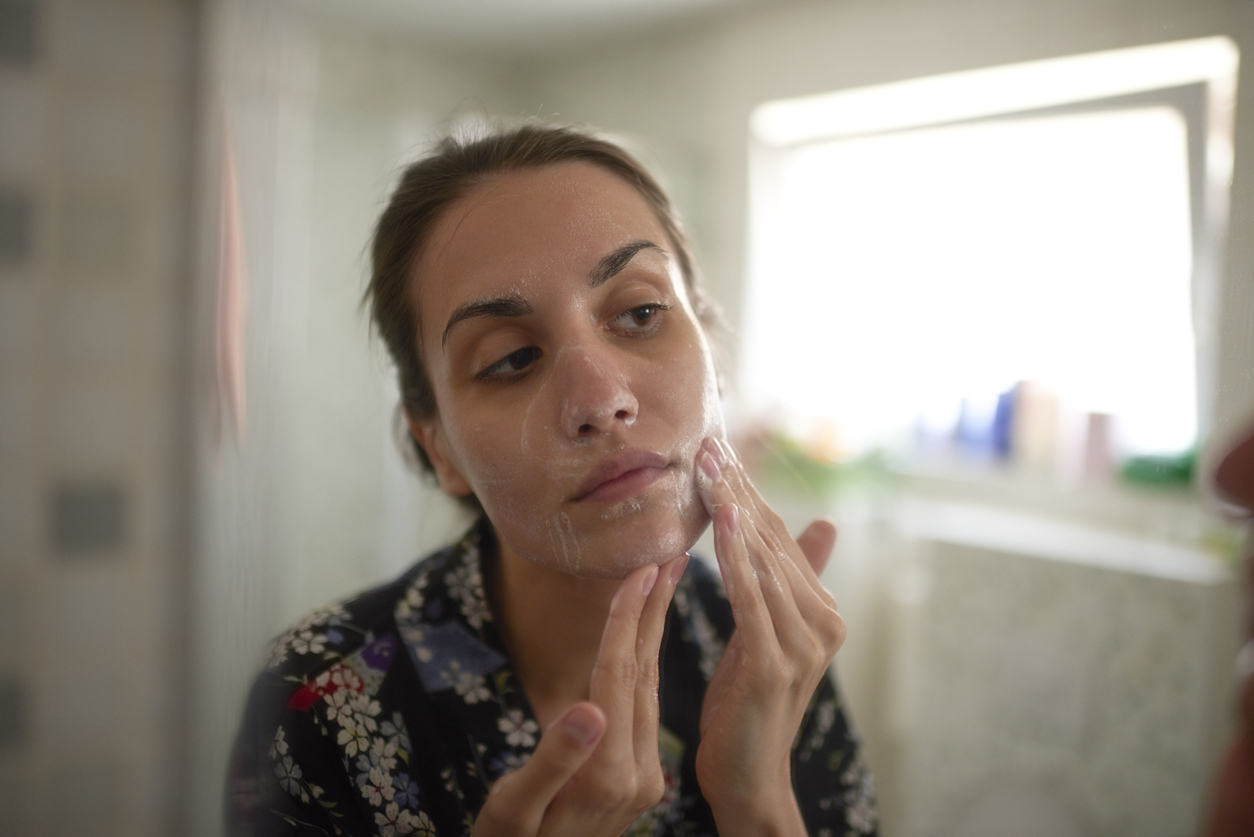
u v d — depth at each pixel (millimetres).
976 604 1525
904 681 1642
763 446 1861
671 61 2164
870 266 1959
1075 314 1623
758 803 496
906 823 1611
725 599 696
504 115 2502
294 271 1677
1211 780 1205
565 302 477
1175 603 1276
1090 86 1508
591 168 533
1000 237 1739
